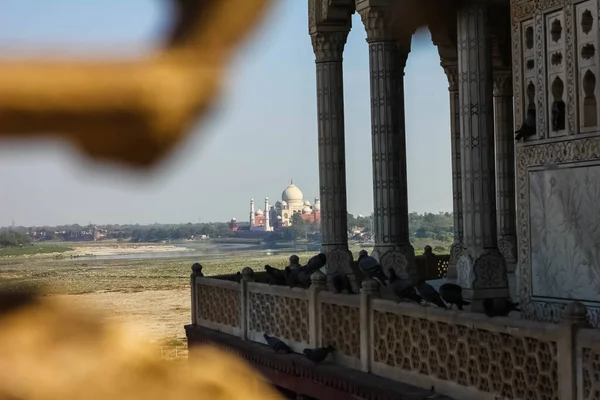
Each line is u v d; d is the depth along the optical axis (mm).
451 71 21656
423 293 10672
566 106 11039
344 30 18062
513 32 12117
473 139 13898
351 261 17891
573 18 10859
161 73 828
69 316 903
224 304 14680
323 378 10664
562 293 11188
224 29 840
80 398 849
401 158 18750
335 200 17906
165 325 40344
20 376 835
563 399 6980
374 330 10234
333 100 17984
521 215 12078
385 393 9234
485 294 13570
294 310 12297
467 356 8469
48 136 811
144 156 838
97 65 815
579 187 10828
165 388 893
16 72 795
